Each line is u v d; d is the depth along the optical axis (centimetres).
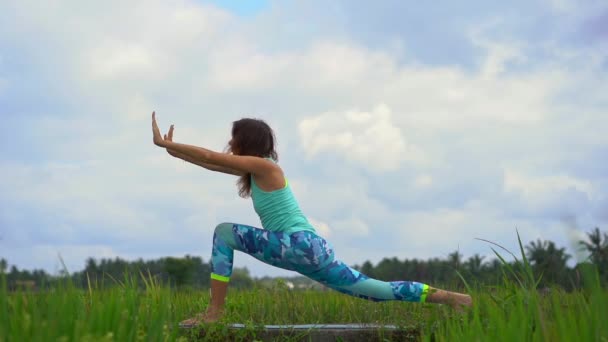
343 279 502
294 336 507
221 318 494
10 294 344
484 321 417
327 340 514
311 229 502
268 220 502
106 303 361
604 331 290
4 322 311
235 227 504
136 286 407
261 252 495
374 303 638
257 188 504
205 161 493
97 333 314
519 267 420
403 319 543
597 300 289
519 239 416
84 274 431
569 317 319
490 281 475
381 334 509
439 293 502
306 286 800
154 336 368
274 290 690
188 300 634
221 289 507
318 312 642
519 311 360
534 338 321
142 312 405
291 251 488
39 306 338
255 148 513
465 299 495
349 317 622
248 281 725
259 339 504
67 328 313
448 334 404
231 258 511
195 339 478
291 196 507
